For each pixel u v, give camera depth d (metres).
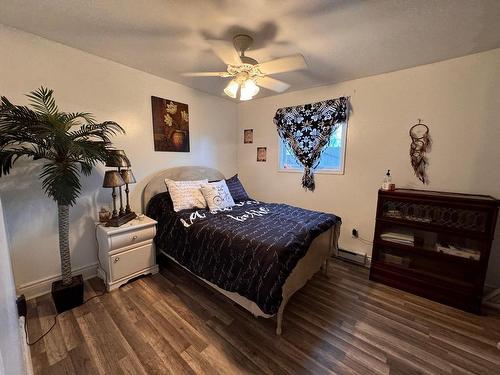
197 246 2.03
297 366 1.40
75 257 2.24
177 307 1.92
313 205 3.21
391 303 2.05
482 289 1.91
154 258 2.43
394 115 2.49
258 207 2.79
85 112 2.19
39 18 1.65
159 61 2.34
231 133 3.87
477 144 2.11
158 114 2.80
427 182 2.37
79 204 2.23
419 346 1.57
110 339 1.57
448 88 2.19
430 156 2.33
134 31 1.79
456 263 2.06
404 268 2.24
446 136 2.24
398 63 2.27
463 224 2.04
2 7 1.52
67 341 1.55
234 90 2.01
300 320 1.81
